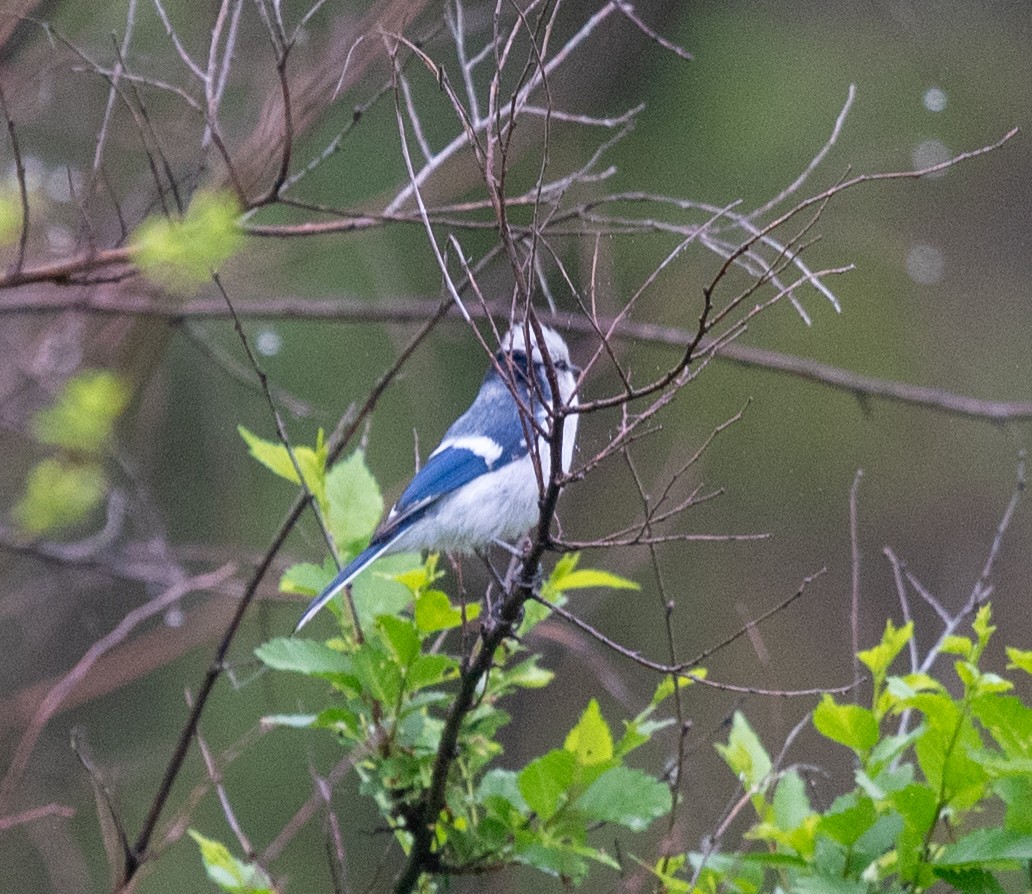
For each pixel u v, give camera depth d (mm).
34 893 14586
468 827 6895
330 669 6961
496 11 6387
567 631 12078
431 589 7340
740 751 7000
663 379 5820
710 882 6664
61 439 8586
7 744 14492
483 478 9422
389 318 12156
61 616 14797
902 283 20219
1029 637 18844
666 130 18203
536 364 9367
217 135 8156
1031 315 20312
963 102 20109
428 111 14984
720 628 18609
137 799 15703
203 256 7297
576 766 6594
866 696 11203
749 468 19312
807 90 18656
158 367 13016
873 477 19500
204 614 13328
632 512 16328
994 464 19719
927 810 6102
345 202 14336
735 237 12133
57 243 10852
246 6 10828
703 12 19078
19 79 10383
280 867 15305
